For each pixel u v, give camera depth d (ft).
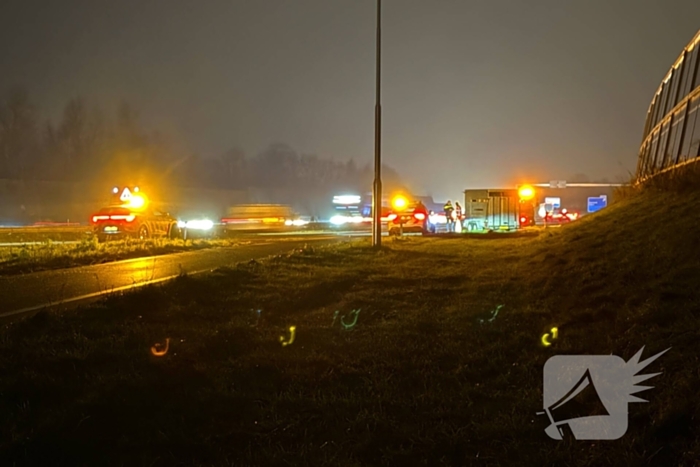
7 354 26.08
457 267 54.34
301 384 25.18
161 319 33.96
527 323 32.78
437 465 18.54
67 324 31.19
